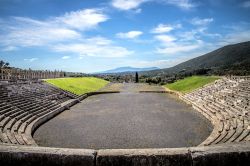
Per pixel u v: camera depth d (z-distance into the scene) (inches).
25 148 182.4
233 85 1545.3
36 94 1478.8
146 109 1350.9
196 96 1674.5
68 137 779.4
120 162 170.2
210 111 1138.0
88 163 171.3
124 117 1112.8
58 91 1813.5
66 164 171.8
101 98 1982.0
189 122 987.3
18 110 1024.9
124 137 764.0
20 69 2402.8
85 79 3262.8
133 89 2859.3
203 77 2449.6
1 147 184.1
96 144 692.7
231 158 169.5
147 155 170.6
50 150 178.9
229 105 1112.2
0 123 789.9
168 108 1381.6
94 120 1055.6
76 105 1572.3
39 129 908.0
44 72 2706.7
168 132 823.1
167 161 169.2
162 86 3339.1
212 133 773.9
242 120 827.4
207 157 169.3
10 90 1302.9
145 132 824.3
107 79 4921.3
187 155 170.4
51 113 1159.0
